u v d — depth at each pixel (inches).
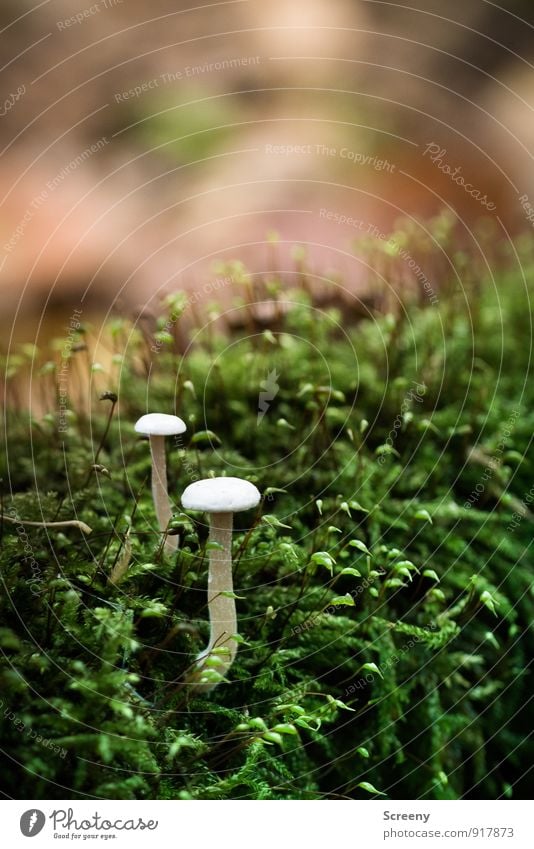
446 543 9.3
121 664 7.6
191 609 8.1
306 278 11.7
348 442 10.1
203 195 17.3
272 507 9.1
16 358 10.5
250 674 7.9
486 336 11.7
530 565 9.6
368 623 8.4
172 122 18.5
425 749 8.6
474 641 9.2
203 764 7.5
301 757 8.0
